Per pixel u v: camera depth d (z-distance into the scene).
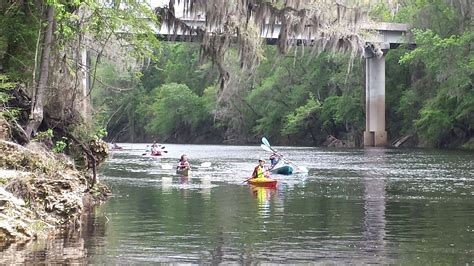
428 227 17.86
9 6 23.38
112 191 27.42
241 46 31.50
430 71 68.19
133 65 26.62
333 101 87.25
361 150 68.88
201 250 14.80
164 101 109.25
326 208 21.92
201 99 106.75
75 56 25.28
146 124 113.56
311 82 92.00
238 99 99.56
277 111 96.19
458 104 67.69
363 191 27.50
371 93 77.06
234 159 54.34
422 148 71.06
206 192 27.28
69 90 24.89
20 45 23.86
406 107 77.81
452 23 66.69
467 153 58.19
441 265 13.39
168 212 20.88
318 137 92.06
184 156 37.56
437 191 27.19
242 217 19.81
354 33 36.59
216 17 30.33
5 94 21.78
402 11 75.44
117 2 23.23
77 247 15.01
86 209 21.44
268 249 14.98
